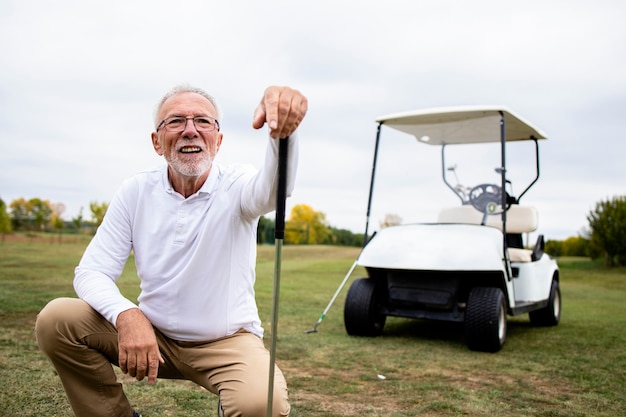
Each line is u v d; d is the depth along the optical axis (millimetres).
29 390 2740
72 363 1876
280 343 4395
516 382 3445
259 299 6977
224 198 1881
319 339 4645
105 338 1903
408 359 4031
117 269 1951
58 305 1852
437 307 4703
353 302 4812
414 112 5109
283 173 1575
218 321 1883
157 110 1938
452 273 4676
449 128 5609
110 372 1966
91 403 1944
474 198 5922
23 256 11344
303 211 22391
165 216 1888
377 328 4957
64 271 8578
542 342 4879
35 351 3488
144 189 1932
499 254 4625
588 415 2822
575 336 5234
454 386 3311
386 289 5137
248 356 1832
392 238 4957
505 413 2830
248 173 1938
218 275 1875
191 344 1914
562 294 9539
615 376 3623
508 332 5477
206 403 2746
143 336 1714
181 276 1851
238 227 1897
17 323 4348
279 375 1812
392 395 3098
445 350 4418
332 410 2785
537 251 5680
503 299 4570
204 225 1854
